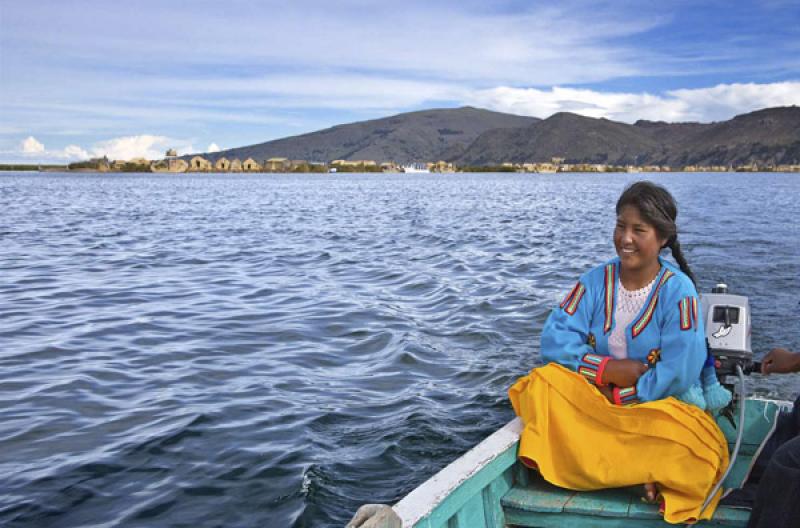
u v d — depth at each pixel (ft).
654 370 11.05
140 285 44.19
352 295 39.78
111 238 78.59
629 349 11.60
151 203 169.07
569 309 12.08
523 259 56.59
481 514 10.79
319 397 22.18
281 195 223.71
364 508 7.87
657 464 10.71
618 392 11.16
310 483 16.34
